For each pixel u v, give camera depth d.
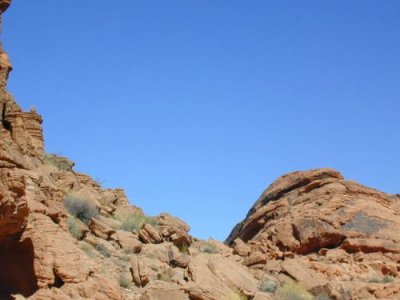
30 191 22.25
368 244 36.31
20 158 22.92
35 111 30.62
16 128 25.80
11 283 20.39
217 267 29.17
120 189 39.59
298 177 43.91
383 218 38.50
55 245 21.27
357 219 38.16
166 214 36.47
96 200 33.41
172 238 33.06
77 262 21.25
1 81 25.86
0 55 26.05
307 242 37.12
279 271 32.88
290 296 29.73
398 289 30.55
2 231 19.66
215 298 26.08
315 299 30.20
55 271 20.83
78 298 20.34
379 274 34.16
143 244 31.03
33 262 20.75
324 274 33.53
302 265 33.28
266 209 42.97
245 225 44.38
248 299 28.20
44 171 27.05
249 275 30.77
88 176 37.91
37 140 30.02
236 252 36.66
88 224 29.81
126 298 24.03
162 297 24.95
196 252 33.03
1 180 18.78
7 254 20.84
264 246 38.06
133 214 36.03
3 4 24.19
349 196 40.28
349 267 34.59
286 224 38.78
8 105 26.53
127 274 26.05
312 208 40.06
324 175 43.28
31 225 20.97
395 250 36.09
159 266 28.75
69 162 36.56
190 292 25.72
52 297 19.94
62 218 23.27
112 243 29.41
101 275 21.48
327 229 37.28
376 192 41.38
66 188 31.91
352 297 30.20
